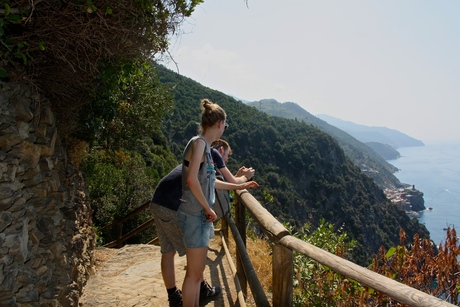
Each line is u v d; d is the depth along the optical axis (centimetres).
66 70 285
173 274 293
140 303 322
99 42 263
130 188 1161
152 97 955
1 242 188
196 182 224
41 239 239
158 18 289
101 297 332
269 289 393
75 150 399
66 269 268
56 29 246
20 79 239
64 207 303
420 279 285
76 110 353
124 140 995
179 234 268
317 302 313
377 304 264
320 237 443
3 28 221
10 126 209
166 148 3123
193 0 301
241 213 369
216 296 332
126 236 619
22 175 224
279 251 210
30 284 204
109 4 250
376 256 296
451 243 274
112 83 360
